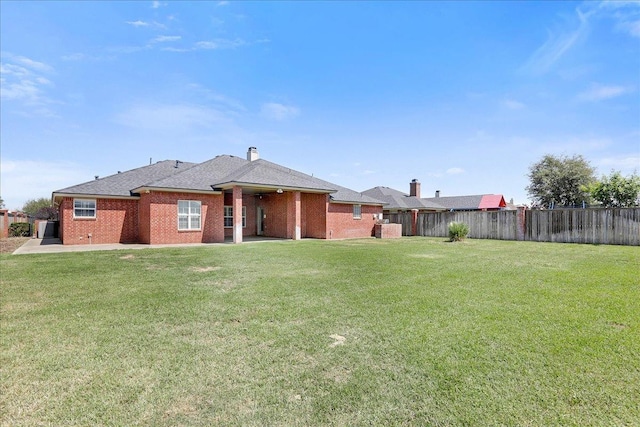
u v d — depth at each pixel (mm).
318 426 2471
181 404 2766
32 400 2820
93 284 7105
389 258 11094
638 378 3100
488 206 37344
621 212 16109
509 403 2729
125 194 17219
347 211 23016
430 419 2541
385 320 4766
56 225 24375
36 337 4195
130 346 3924
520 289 6562
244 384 3072
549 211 18359
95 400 2820
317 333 4297
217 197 18344
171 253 12266
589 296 5969
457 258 11117
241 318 4898
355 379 3143
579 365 3357
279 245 15586
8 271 8578
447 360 3500
